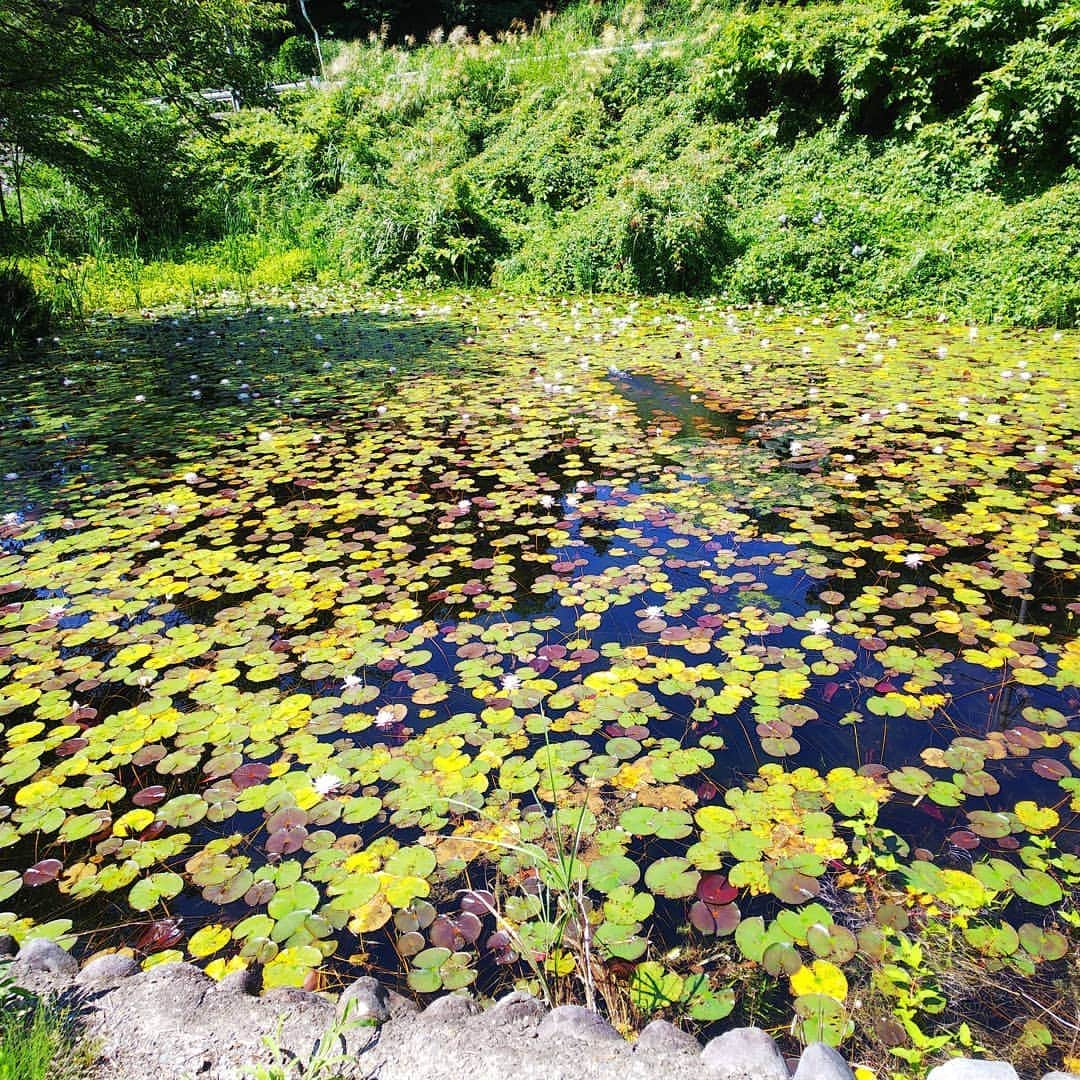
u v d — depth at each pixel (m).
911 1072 1.37
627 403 5.59
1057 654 2.63
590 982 1.48
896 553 3.35
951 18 9.61
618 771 2.15
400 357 7.11
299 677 2.62
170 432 5.20
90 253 11.64
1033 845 1.88
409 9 21.28
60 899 1.83
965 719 2.33
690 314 8.88
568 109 13.05
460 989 1.56
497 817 2.01
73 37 8.58
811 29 10.98
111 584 3.24
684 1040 1.31
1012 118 9.06
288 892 1.81
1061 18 8.75
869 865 1.83
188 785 2.17
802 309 8.81
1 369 6.94
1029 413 5.05
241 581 3.25
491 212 12.29
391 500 4.06
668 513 3.83
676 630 2.84
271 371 6.70
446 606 3.05
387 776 2.16
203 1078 1.21
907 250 8.72
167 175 11.29
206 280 11.11
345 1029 1.31
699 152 11.18
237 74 10.03
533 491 4.13
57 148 9.77
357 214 11.98
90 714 2.46
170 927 1.74
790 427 4.99
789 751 2.21
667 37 16.22
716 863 1.85
